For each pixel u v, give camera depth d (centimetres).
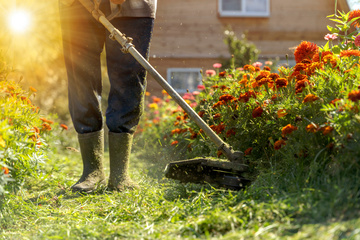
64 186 337
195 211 240
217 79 426
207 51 1215
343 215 183
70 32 321
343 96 253
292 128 257
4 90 292
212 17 1222
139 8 310
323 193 208
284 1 1241
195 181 295
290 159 263
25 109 288
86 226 230
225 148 279
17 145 259
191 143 394
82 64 320
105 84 892
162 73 1205
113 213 259
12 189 261
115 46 312
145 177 373
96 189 320
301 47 325
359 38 314
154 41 1203
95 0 298
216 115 346
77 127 326
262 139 316
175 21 1212
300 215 195
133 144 591
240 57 1004
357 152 213
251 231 184
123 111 314
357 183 202
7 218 246
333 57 282
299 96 282
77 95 323
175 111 523
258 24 1236
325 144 249
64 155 578
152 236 204
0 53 322
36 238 218
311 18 1244
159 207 260
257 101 320
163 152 471
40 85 836
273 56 1234
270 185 255
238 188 268
